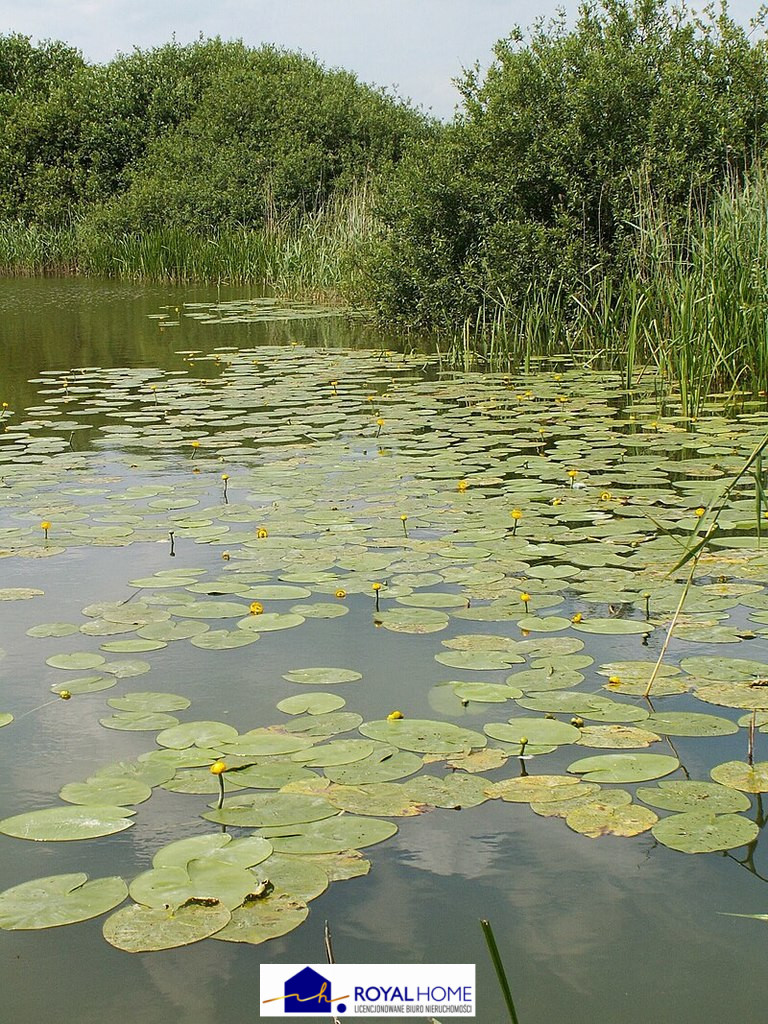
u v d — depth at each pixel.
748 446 5.32
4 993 1.66
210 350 9.53
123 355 9.33
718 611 3.20
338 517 4.21
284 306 13.17
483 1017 1.60
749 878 1.91
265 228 16.98
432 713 2.56
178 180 18.39
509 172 9.53
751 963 1.70
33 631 3.09
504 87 9.52
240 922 1.77
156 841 2.03
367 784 2.21
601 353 8.43
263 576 3.53
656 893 1.87
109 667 2.84
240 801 2.16
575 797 2.16
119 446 5.64
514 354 8.91
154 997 1.65
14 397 7.30
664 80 9.42
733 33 9.55
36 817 2.11
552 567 3.58
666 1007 1.61
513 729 2.45
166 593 3.40
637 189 8.95
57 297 14.66
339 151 18.69
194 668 2.84
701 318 7.00
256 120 19.23
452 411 6.43
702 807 2.12
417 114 20.67
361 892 1.88
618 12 9.92
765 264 6.97
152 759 2.33
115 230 18.03
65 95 20.53
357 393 7.14
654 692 2.64
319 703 2.59
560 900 1.86
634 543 3.84
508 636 3.03
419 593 3.38
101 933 1.78
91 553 3.85
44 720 2.55
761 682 2.69
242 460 5.25
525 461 5.07
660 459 5.08
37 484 4.85
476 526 4.06
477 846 2.01
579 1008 1.61
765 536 3.88
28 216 19.98
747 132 9.19
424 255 9.97
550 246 9.27
